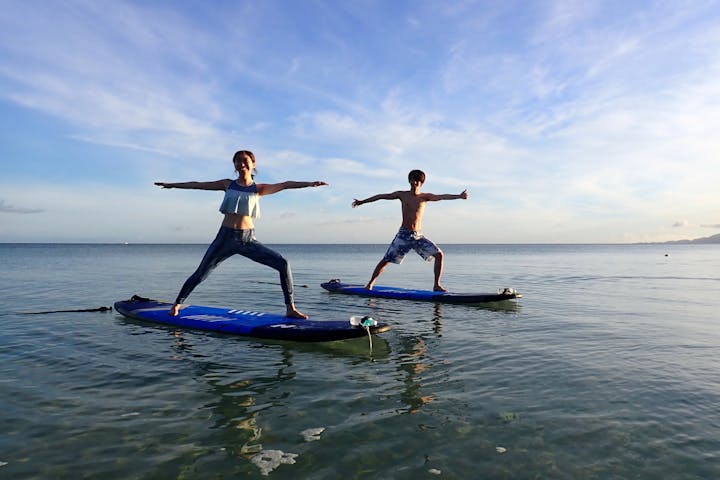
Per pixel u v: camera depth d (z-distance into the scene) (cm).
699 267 2597
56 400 371
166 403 366
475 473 256
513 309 879
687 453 280
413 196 1064
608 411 348
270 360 503
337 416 339
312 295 1091
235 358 511
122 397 380
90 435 304
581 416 338
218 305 915
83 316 779
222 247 675
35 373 446
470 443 294
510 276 1838
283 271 678
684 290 1267
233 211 650
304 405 362
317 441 297
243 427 319
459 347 560
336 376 441
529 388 402
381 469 261
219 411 349
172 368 468
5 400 370
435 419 334
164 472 257
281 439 300
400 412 347
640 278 1719
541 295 1135
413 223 1057
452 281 1590
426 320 752
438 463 268
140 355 521
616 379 427
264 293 1130
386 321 743
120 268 2347
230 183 665
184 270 2170
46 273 1923
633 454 279
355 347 565
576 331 660
